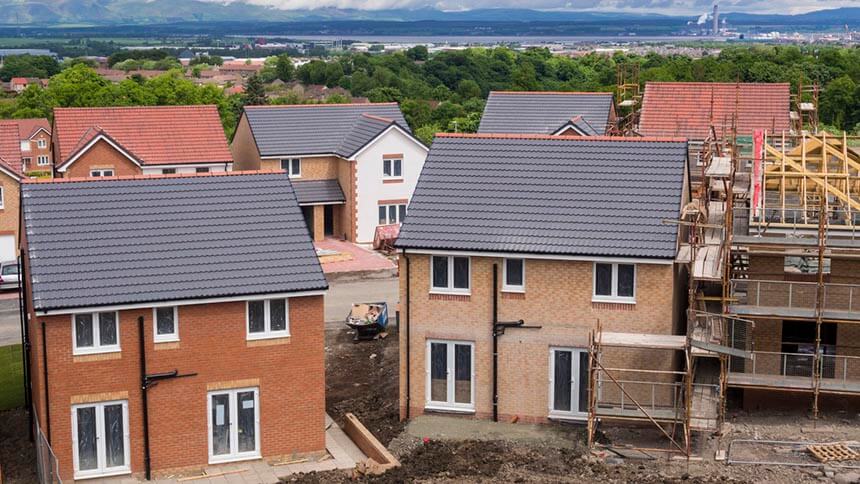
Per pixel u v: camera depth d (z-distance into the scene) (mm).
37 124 117938
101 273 30453
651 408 32156
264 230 32781
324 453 32594
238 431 31719
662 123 61375
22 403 37062
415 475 30109
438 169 36438
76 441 30172
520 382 34156
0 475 29906
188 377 30875
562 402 34031
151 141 64062
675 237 32719
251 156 66250
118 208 32406
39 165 117250
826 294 32875
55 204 32062
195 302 30469
